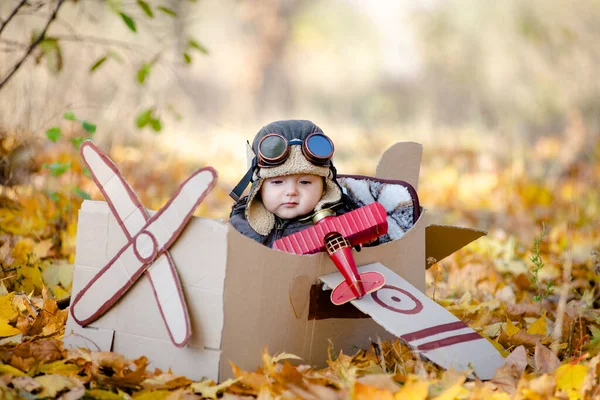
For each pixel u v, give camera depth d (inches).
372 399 121.9
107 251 144.4
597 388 133.4
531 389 128.6
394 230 177.8
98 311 143.5
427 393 125.1
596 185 446.6
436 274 194.7
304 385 129.3
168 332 134.3
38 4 259.3
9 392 122.8
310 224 169.3
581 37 754.2
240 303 135.4
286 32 1222.9
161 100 404.8
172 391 133.0
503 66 861.8
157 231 137.8
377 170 190.1
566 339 176.9
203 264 134.3
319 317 151.2
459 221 423.5
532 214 414.9
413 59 1167.6
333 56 1241.4
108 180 143.9
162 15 422.9
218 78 1137.4
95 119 336.8
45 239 247.9
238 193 167.3
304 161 164.4
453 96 1042.1
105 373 138.9
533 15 815.1
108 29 400.5
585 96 723.4
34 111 288.4
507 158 639.8
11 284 196.2
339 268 148.2
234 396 127.6
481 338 148.6
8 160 265.0
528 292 244.7
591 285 243.1
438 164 652.7
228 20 1186.6
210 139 693.9
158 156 482.9
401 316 146.0
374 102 1169.4
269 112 1099.3
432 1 1122.7
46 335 159.5
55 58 261.4
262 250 137.9
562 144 619.5
